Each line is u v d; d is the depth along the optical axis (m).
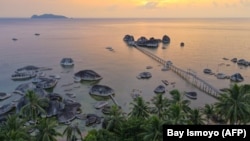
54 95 98.00
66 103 92.25
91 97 106.75
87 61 180.62
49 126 51.25
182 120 49.97
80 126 80.50
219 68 159.75
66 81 127.75
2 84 123.12
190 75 135.12
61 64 164.38
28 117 66.81
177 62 175.88
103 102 98.00
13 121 52.69
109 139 54.03
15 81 127.81
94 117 83.56
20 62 174.38
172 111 51.81
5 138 46.53
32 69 142.00
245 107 50.06
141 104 64.56
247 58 189.00
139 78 134.62
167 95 110.50
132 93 111.00
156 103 65.81
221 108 53.69
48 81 117.75
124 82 128.62
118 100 104.25
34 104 67.62
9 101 100.69
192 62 176.12
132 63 174.00
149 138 46.75
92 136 53.69
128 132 54.41
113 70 154.12
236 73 135.88
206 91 114.19
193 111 59.50
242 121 52.16
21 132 48.78
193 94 107.88
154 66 164.38
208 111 65.88
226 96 53.69
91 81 127.50
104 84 124.81
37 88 103.69
